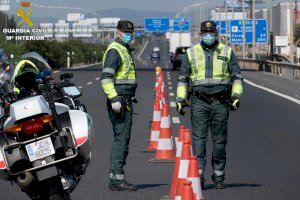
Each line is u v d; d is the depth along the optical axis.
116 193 20.25
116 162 20.67
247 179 22.45
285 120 40.44
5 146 15.46
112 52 20.59
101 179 22.41
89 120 16.70
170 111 45.12
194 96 20.91
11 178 15.84
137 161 26.08
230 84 21.03
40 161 15.42
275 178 22.59
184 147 17.14
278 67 102.38
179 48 127.50
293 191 20.55
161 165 25.17
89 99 56.25
